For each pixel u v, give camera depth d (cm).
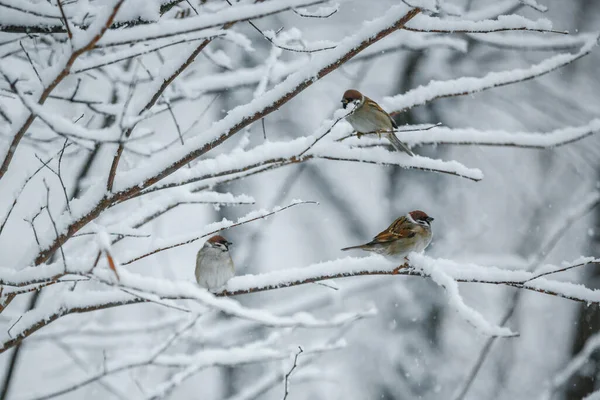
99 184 580
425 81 1722
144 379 1217
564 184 1795
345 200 1848
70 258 493
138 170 579
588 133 725
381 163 664
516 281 618
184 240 607
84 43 448
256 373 1580
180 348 1205
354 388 1689
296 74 576
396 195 1839
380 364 1716
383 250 913
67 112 930
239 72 1052
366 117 952
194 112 1460
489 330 540
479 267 630
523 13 1619
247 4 466
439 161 672
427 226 931
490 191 1808
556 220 1712
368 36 561
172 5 582
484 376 1711
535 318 1753
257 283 666
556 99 1669
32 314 562
